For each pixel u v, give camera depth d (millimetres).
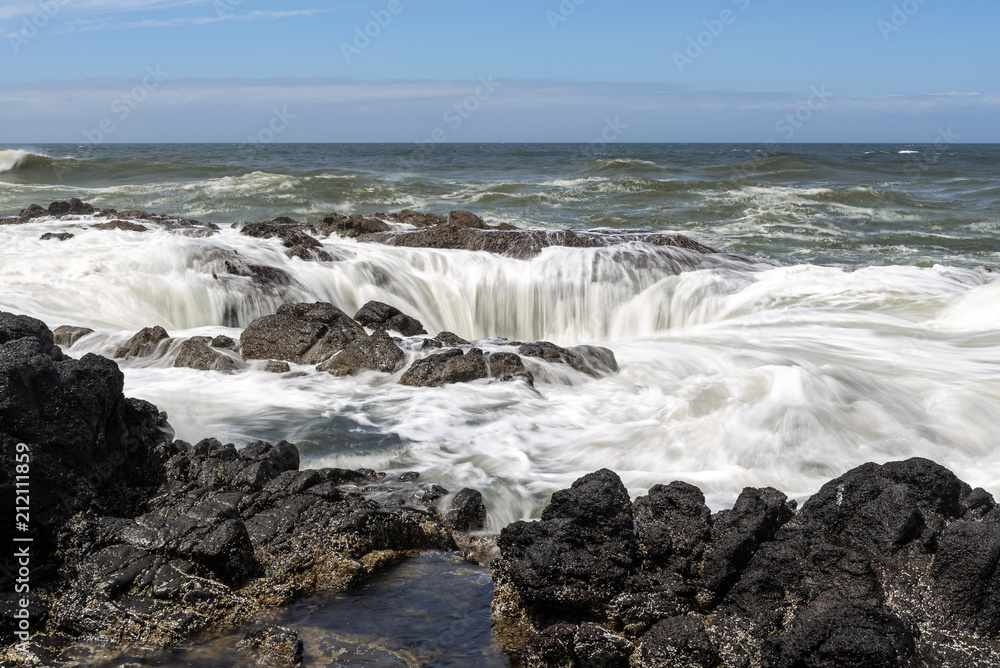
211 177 45875
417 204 32312
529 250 16344
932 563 4496
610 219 28516
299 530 5594
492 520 6488
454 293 15188
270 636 4617
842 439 7754
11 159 44094
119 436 6223
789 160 54594
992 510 5059
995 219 29812
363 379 9711
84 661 4559
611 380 9938
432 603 5094
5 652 4566
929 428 8102
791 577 4574
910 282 15461
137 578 5020
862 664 3881
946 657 4117
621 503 4953
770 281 15383
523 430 8156
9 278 13188
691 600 4719
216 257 14047
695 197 35062
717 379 9008
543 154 86688
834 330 12734
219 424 8109
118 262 13914
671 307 14758
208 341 10531
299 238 15836
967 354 11219
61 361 6387
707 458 7418
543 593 4688
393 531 5727
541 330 15195
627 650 4363
